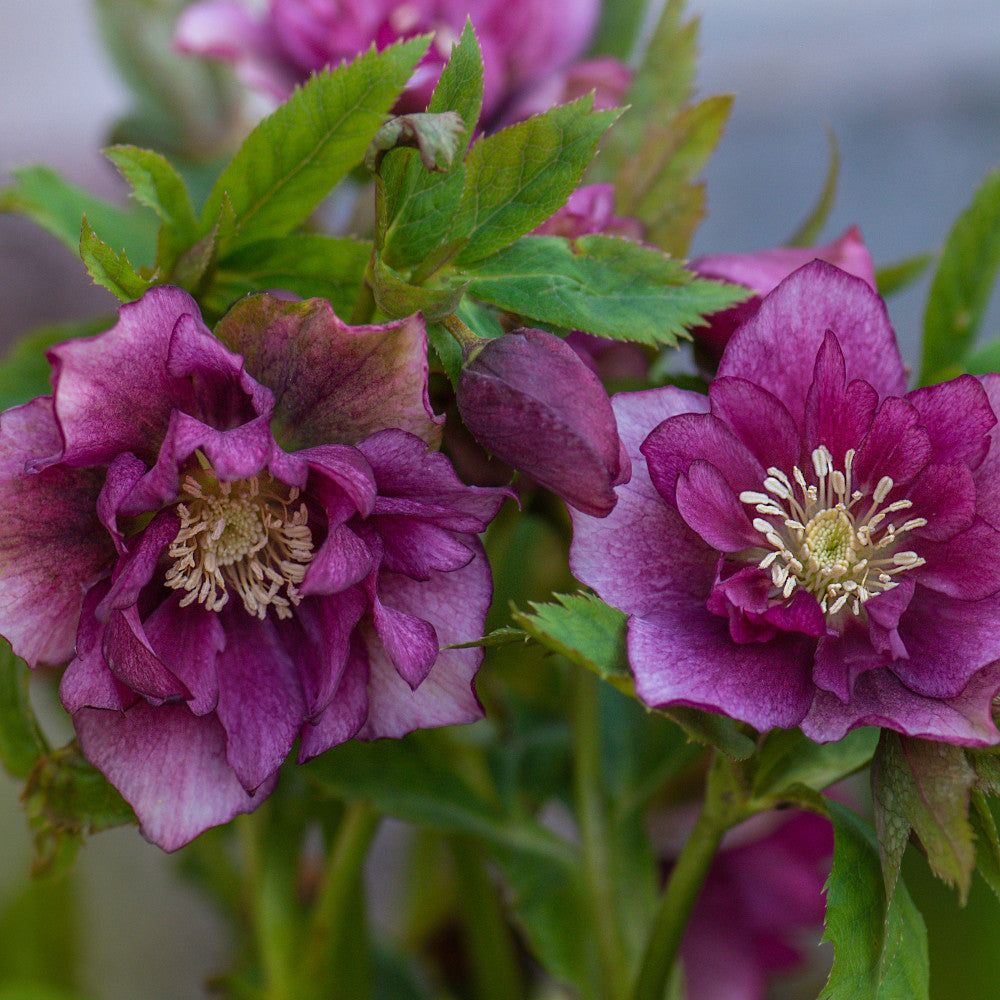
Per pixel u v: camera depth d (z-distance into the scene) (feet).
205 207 1.64
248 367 1.56
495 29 1.86
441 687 1.59
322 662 1.58
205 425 1.52
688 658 1.55
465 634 1.59
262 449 1.51
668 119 1.82
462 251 1.61
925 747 1.54
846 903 1.56
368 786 1.83
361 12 1.85
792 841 1.99
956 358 1.77
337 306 1.66
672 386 1.60
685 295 1.61
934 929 1.96
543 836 1.90
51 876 1.68
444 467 1.55
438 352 1.57
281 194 1.64
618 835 1.90
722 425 1.58
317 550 1.61
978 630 1.57
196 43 1.86
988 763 1.55
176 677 1.53
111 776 1.58
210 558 1.60
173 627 1.59
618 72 1.86
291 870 1.89
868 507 1.62
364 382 1.55
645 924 1.87
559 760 1.94
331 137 1.63
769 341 1.61
